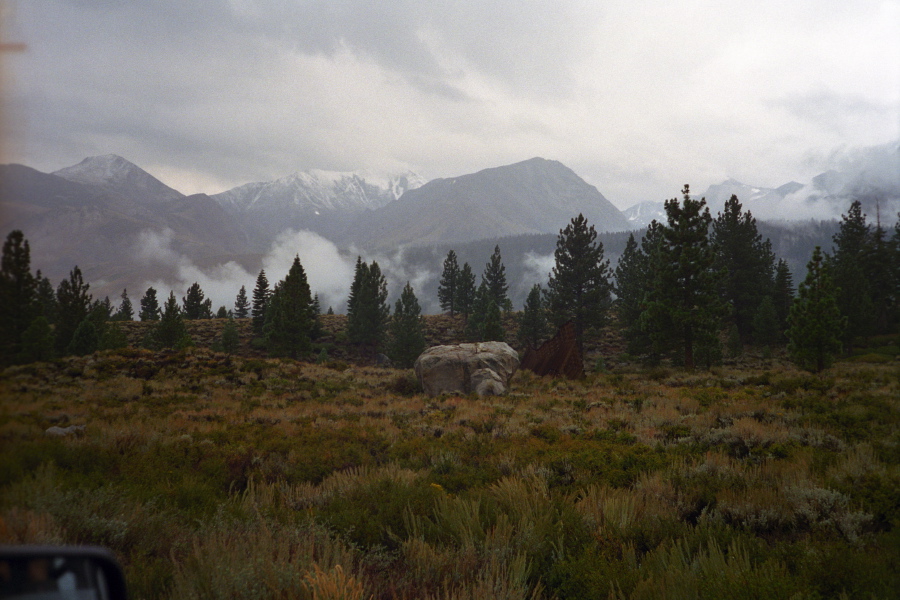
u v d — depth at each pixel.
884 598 4.22
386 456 12.27
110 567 1.15
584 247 61.22
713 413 16.11
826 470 8.34
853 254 69.31
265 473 9.96
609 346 70.69
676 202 41.06
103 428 11.73
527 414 19.86
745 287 69.25
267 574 4.38
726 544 5.78
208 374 31.17
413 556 5.58
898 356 41.16
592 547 5.66
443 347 33.44
